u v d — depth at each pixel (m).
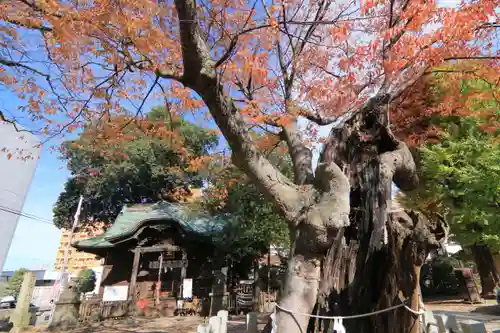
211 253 16.77
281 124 6.19
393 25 5.72
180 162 17.86
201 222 17.14
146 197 21.59
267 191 4.40
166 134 8.15
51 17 4.12
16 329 10.45
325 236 3.65
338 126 4.66
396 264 3.68
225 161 10.23
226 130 4.36
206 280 16.09
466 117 9.46
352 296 3.85
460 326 4.50
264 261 21.14
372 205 3.90
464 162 9.16
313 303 3.71
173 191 20.58
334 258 4.00
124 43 4.95
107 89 6.24
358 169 4.30
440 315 4.94
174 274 16.36
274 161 11.22
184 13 3.74
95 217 22.45
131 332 9.88
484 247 13.74
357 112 4.66
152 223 15.52
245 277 17.62
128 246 16.44
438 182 10.14
